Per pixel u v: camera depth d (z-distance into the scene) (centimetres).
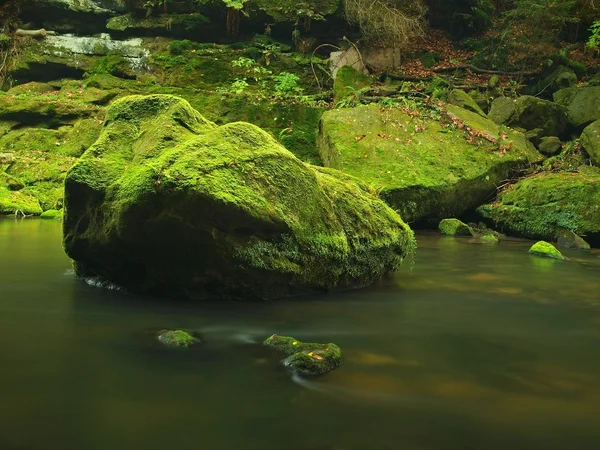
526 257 714
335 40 1653
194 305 408
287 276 430
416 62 1623
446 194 996
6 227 865
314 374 268
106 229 413
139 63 1527
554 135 1227
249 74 1512
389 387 255
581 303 448
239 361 283
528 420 223
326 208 454
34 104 1291
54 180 1155
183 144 404
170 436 200
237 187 388
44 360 278
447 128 1120
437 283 528
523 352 314
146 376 259
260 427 210
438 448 197
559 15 1509
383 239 500
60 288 454
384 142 1059
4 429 202
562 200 916
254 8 1605
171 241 393
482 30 1755
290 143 1235
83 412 218
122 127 460
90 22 1612
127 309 389
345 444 198
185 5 1622
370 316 393
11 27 1548
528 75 1463
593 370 285
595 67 1460
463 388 256
